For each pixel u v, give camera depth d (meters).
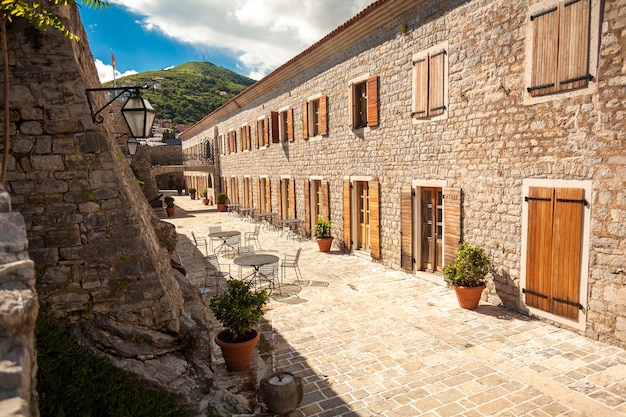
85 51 5.16
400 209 9.27
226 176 24.88
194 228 17.66
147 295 4.26
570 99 5.50
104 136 4.16
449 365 5.02
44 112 3.94
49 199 3.95
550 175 5.86
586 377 4.58
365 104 10.53
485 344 5.52
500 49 6.47
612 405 4.05
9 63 3.83
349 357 5.36
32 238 3.90
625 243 5.02
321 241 11.88
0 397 1.69
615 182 5.07
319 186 13.66
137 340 4.18
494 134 6.70
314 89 12.74
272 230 16.56
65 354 3.58
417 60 8.30
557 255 5.81
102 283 4.10
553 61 5.66
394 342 5.73
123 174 4.79
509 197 6.53
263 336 6.10
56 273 3.96
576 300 5.61
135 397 3.62
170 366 4.24
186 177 40.62
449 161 7.71
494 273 6.93
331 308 7.20
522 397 4.27
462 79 7.25
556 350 5.24
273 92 16.05
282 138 15.72
